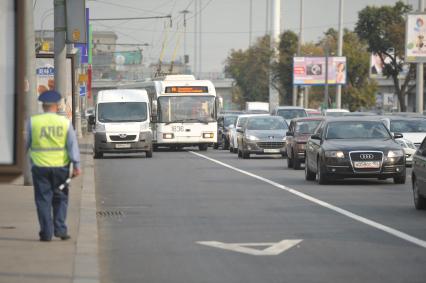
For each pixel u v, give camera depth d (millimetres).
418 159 42781
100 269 27453
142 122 96875
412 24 132750
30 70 51094
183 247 31797
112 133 95688
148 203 47438
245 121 99000
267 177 66000
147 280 25656
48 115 31688
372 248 31016
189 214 42062
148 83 119125
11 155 19859
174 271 27031
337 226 37062
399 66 181875
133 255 30188
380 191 53594
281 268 27234
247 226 37344
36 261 28172
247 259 29047
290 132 77062
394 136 62188
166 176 67438
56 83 59688
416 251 30281
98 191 54812
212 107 113875
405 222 38344
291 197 49969
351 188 55812
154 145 116750
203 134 113500
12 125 19906
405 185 58000
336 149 57594
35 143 31812
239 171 73125
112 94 98125
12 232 34625
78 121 139250
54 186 32250
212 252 30594
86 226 37094
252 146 93938
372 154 57344
